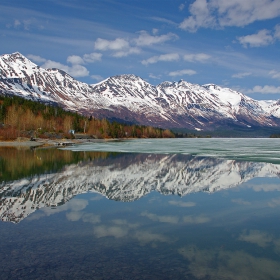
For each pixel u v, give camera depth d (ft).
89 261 36.47
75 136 508.94
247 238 44.70
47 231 46.80
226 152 229.45
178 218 54.65
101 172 111.86
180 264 35.99
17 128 393.70
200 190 80.94
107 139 578.66
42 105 615.16
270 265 35.86
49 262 36.11
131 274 33.45
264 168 128.47
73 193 75.31
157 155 198.08
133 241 43.14
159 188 83.25
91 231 47.16
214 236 45.47
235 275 33.47
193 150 254.47
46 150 241.96
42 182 89.40
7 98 553.23
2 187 81.61
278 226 50.21
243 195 74.64
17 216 54.90
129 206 63.10
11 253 38.58
